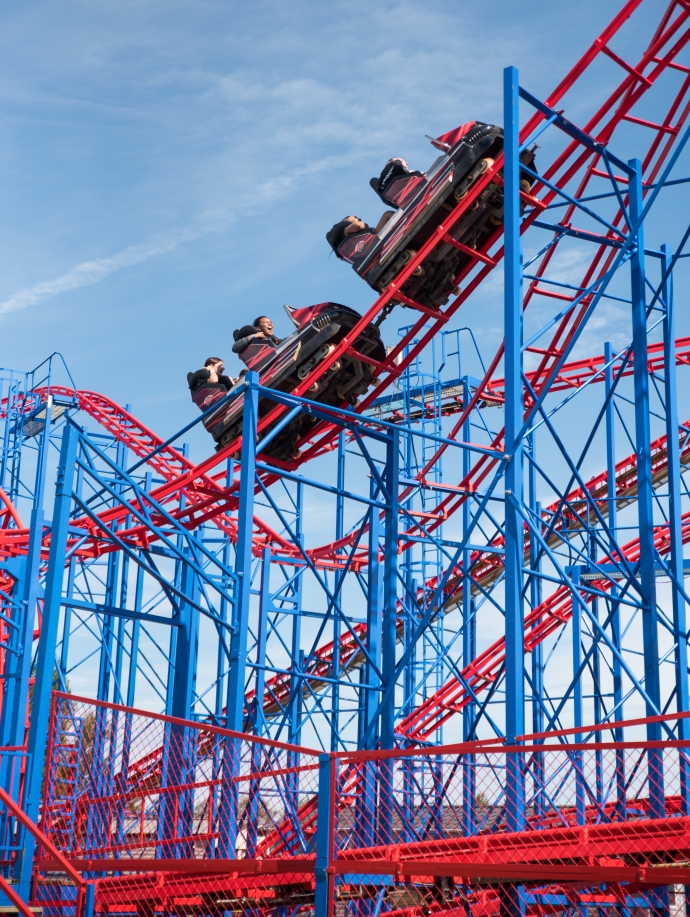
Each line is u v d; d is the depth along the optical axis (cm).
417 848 1154
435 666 2442
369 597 1927
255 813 1243
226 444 2206
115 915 1331
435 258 1962
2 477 2748
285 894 1283
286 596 2583
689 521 2614
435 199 1872
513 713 1349
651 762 1199
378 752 1081
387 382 2141
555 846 1092
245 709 2539
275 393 1772
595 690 2267
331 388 2153
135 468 1930
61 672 2466
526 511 1653
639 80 1797
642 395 1736
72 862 1288
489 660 2427
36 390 2947
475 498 2380
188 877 1241
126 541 2119
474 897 1285
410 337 2055
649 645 1625
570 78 1727
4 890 1066
